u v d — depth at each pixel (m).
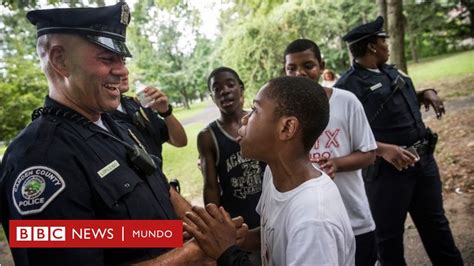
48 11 1.36
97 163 1.31
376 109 2.80
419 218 2.97
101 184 1.28
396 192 2.81
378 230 2.91
